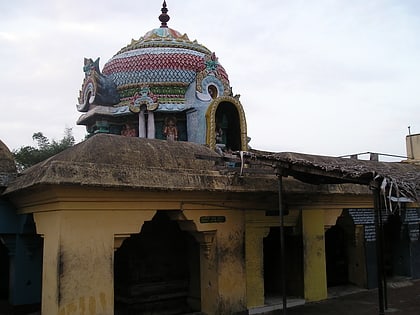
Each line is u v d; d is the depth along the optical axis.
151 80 13.99
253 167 10.02
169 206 8.44
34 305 9.38
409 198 6.81
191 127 13.55
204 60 14.51
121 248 9.82
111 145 8.44
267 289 11.45
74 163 7.30
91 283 7.36
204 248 9.15
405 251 13.81
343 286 12.33
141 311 9.57
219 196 9.00
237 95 13.88
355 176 6.99
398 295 11.41
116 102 14.14
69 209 7.29
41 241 9.52
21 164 22.61
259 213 9.77
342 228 12.73
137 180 7.71
